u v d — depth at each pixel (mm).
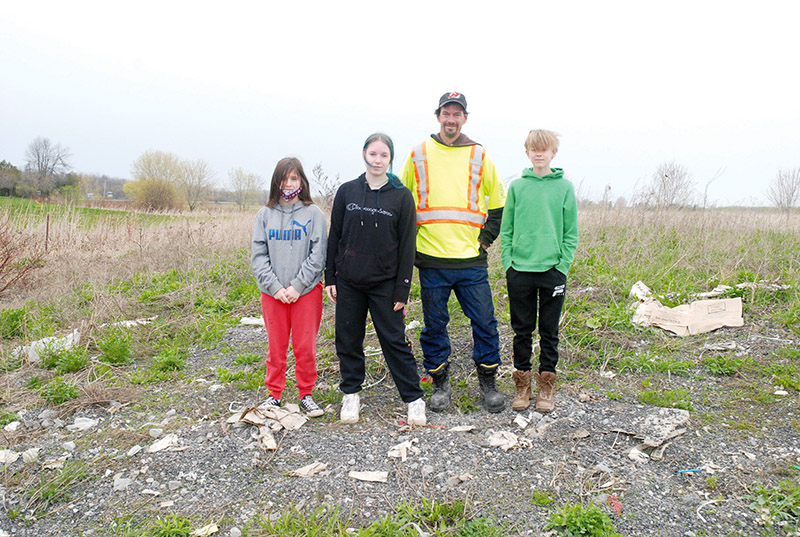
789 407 3488
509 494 2725
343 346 3582
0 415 3682
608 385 3984
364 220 3404
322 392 4059
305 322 3617
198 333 5559
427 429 3400
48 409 3758
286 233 3592
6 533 2537
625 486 2770
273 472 2959
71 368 4484
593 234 8203
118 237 11438
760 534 2412
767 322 4801
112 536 2506
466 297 3713
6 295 7340
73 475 2920
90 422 3584
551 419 3451
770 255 6418
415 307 5652
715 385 3906
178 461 3057
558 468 2914
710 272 6137
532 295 3564
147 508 2686
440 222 3627
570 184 3488
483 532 2459
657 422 3346
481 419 3559
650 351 4445
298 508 2648
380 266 3426
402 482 2838
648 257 6668
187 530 2510
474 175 3645
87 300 6621
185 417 3645
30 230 10492
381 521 2510
